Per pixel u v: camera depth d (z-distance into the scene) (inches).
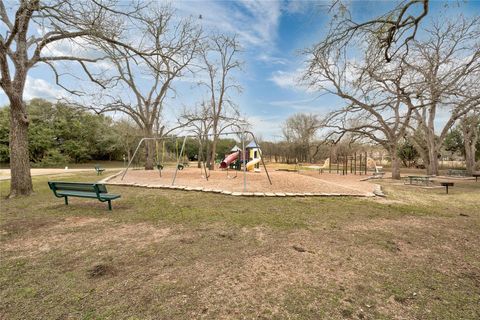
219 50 858.1
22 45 286.8
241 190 338.3
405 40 185.3
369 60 212.1
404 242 149.9
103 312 79.9
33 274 104.3
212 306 83.9
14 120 287.9
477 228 181.8
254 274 106.7
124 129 1359.5
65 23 247.1
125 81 716.7
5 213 209.2
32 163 1318.9
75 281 98.8
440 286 99.3
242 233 160.9
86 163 1626.5
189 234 157.8
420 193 374.9
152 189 347.9
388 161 1551.4
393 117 641.6
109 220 189.3
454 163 1336.1
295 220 194.2
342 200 285.6
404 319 78.9
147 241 144.8
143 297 88.4
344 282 101.3
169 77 749.3
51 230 164.4
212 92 898.7
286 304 85.7
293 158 1811.0
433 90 326.6
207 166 924.0
